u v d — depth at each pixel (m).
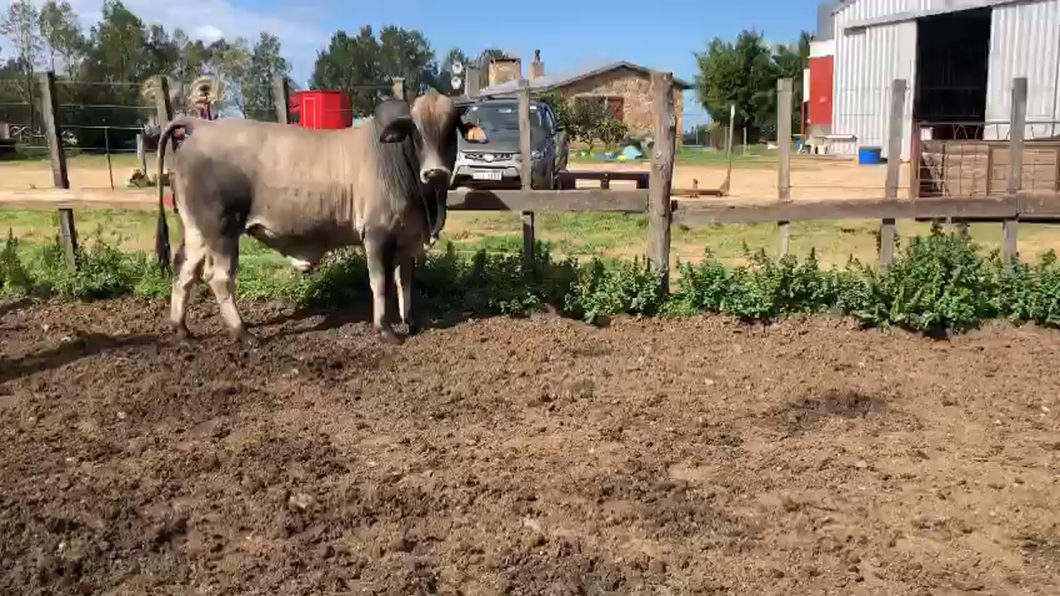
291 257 8.28
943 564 4.58
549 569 4.49
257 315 8.97
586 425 6.34
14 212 17.45
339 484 5.40
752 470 5.65
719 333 8.45
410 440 6.05
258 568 4.51
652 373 7.41
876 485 5.45
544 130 18.05
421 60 87.31
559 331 8.45
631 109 49.88
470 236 14.75
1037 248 12.77
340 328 8.50
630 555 4.64
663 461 5.76
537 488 5.36
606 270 9.91
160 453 5.82
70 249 9.98
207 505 5.15
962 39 34.19
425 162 7.55
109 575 4.47
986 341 8.28
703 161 34.97
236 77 50.69
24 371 7.33
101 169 28.12
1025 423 6.42
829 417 6.53
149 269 9.97
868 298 8.66
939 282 8.62
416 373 7.38
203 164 7.67
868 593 4.33
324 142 7.92
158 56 59.06
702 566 4.55
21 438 6.04
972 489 5.41
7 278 9.66
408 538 4.79
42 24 56.84
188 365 7.46
